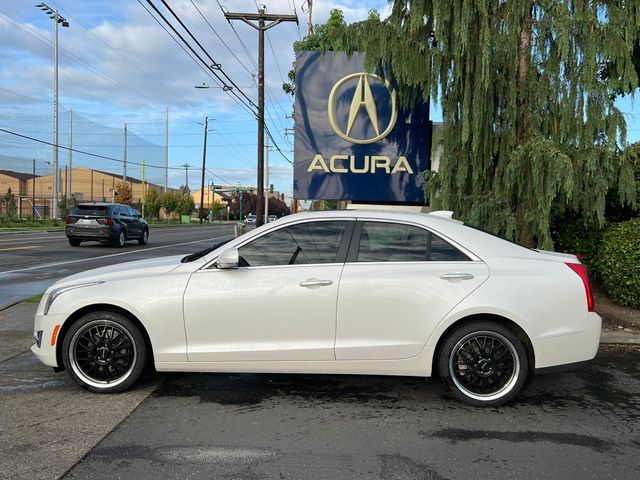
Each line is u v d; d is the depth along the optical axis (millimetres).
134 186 99875
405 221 4582
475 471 3307
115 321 4496
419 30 7746
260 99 24016
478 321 4352
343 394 4695
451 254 4480
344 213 4668
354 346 4348
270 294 4371
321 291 4352
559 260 4527
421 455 3521
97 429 3875
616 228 8094
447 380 4379
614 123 7000
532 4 7219
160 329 4414
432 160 8508
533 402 4543
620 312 7656
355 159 10148
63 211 43719
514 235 7555
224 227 58344
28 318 7324
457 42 7215
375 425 4016
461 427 3992
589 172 7145
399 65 7672
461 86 7512
